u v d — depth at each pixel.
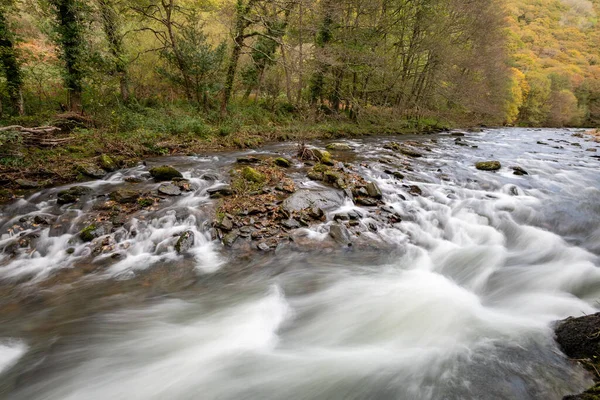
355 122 20.81
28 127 9.28
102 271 4.87
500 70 30.25
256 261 5.25
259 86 20.22
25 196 6.83
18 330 3.76
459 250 5.95
